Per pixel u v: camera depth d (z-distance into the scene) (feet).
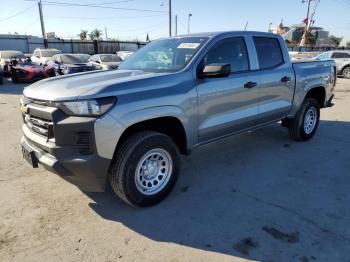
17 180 13.73
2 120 25.30
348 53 63.57
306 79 18.03
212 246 9.41
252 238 9.75
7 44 123.75
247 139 19.67
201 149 17.83
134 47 131.64
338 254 9.00
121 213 11.21
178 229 10.25
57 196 12.36
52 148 9.80
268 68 15.79
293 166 15.39
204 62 12.61
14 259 8.84
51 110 9.84
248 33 14.99
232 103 13.78
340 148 18.12
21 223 10.55
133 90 10.40
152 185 11.56
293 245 9.40
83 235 9.94
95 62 58.85
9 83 56.90
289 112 17.66
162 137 11.25
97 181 10.14
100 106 9.61
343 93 41.73
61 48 123.85
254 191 12.82
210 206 11.64
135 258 8.91
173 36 15.28
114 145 9.96
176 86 11.54
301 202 11.91
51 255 9.02
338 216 10.94
